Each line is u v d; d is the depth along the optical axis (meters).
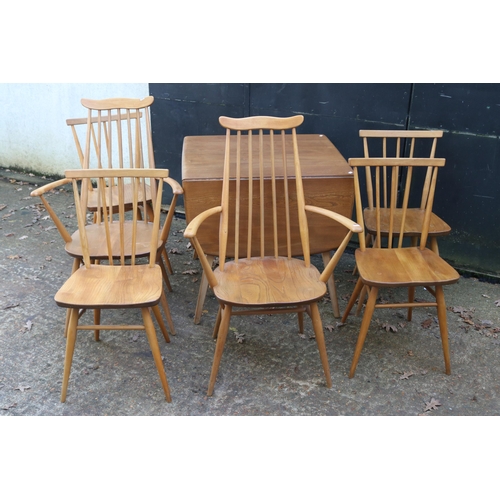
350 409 2.17
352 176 2.53
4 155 4.82
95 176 2.20
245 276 2.25
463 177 2.97
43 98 4.37
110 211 2.68
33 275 3.10
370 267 2.31
